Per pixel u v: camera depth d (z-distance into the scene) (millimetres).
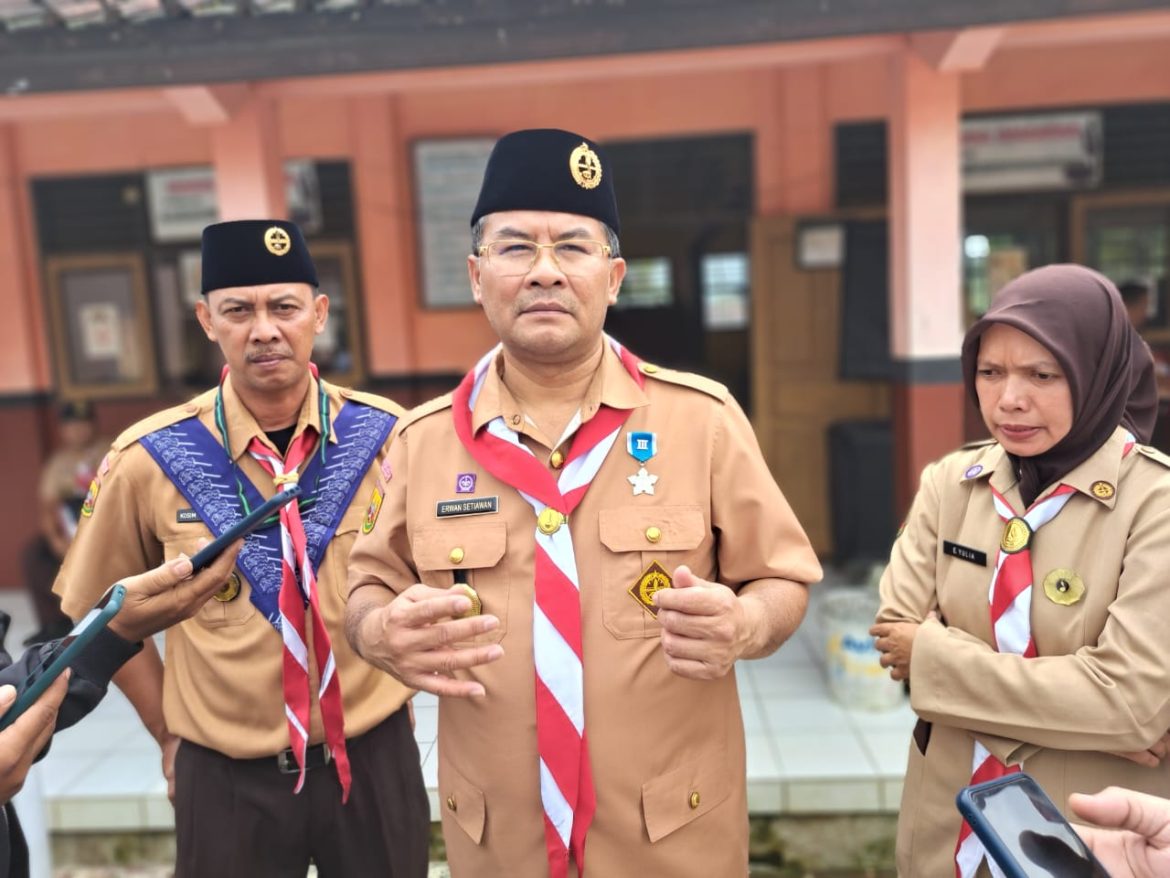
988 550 1394
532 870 1262
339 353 5105
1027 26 3309
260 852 1712
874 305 4809
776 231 4859
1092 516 1315
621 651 1258
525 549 1290
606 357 1377
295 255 1725
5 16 2994
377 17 2977
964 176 4805
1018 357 1311
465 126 4945
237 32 3014
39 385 5234
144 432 1778
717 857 1314
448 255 5043
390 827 1740
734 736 1377
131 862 2904
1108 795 1025
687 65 3576
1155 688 1202
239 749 1660
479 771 1292
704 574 1329
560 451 1331
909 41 3500
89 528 1750
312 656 1673
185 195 5078
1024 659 1279
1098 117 4703
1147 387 1474
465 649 1230
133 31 3018
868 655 3270
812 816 2838
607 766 1242
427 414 1422
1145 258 4781
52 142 5055
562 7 2916
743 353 5176
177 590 1361
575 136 1293
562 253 1267
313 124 4926
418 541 1327
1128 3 2783
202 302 1756
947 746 1423
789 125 4859
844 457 4855
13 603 5031
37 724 1181
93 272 5145
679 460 1322
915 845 1458
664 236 5105
